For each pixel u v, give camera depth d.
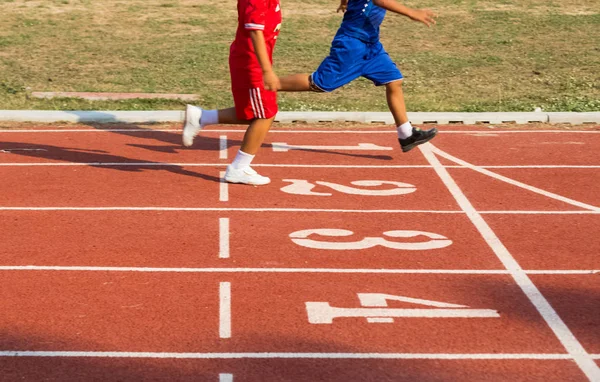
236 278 13.47
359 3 17.73
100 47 32.97
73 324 11.81
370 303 12.65
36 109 24.47
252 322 11.96
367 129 23.41
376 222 16.20
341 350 11.21
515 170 19.80
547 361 11.03
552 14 39.53
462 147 21.67
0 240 14.91
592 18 38.66
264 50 16.55
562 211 17.05
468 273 13.85
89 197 17.33
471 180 18.98
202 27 37.06
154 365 10.74
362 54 18.11
